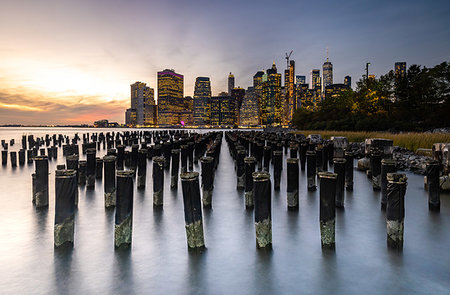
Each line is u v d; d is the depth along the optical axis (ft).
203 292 13.11
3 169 55.93
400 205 17.30
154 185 27.76
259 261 15.99
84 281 14.10
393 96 183.32
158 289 13.38
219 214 24.99
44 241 19.08
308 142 67.46
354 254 16.79
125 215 17.90
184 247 17.99
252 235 19.99
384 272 14.70
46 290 13.35
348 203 28.25
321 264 15.58
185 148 46.88
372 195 31.45
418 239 19.03
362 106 191.83
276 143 64.23
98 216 24.43
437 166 25.66
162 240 19.12
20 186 38.93
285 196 31.12
